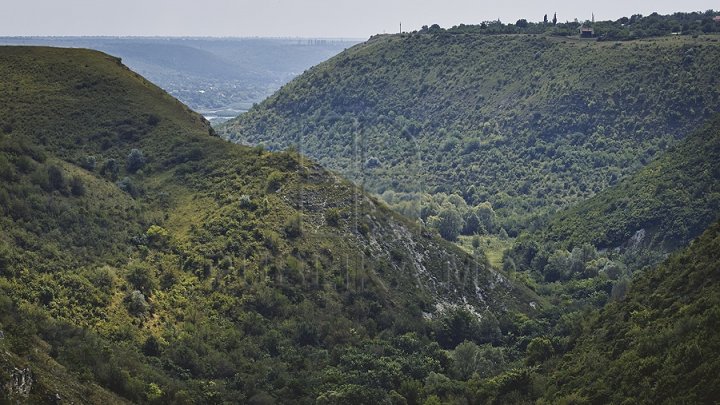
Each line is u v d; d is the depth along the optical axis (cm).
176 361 5903
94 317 5994
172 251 7256
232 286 6969
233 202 7888
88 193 7606
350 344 6781
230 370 5994
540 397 5556
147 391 5162
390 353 6725
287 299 7062
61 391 4356
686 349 4550
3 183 6881
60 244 6656
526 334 7800
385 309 7462
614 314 6172
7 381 3944
